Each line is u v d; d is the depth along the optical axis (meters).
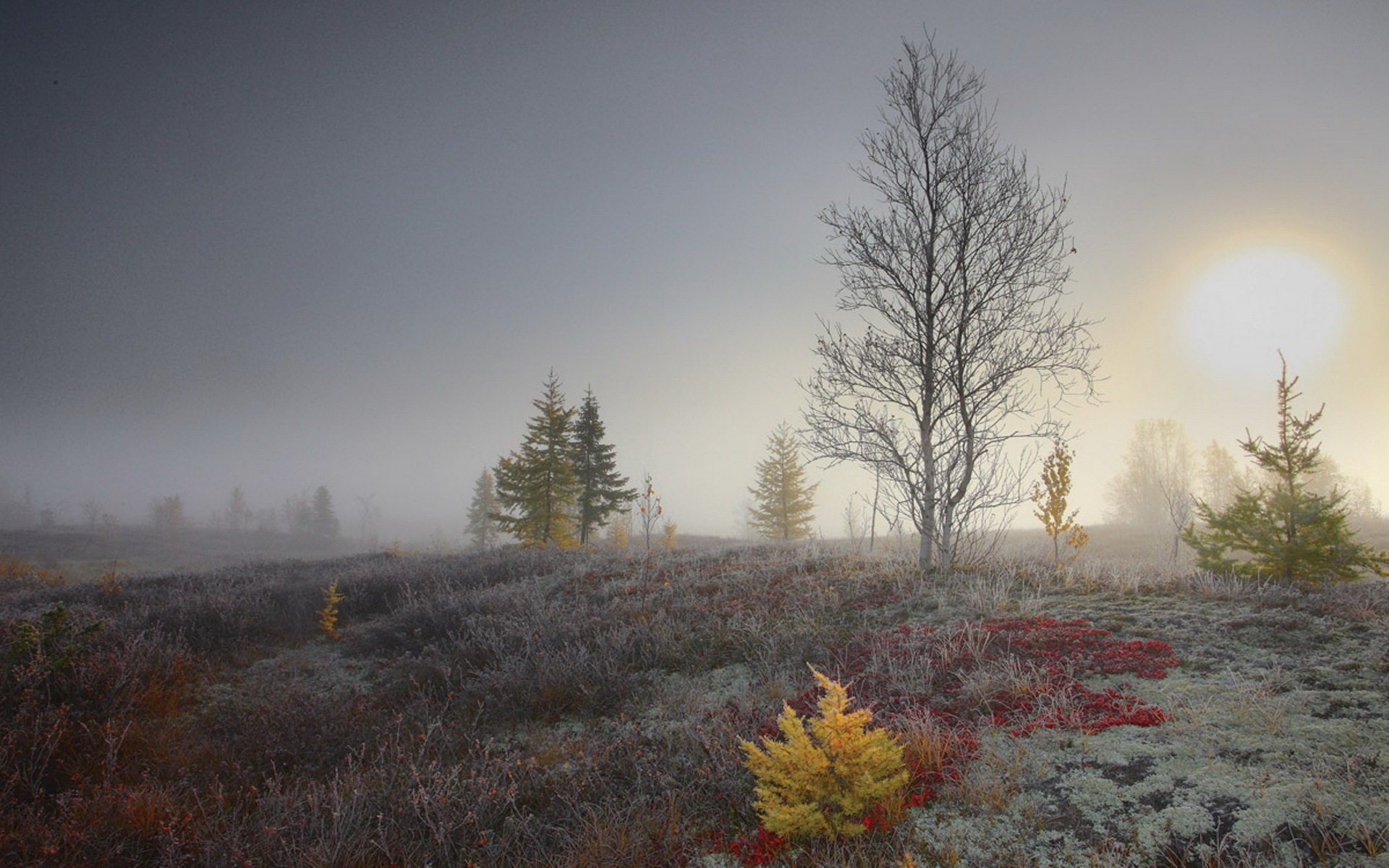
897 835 4.19
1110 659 6.59
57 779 5.64
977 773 4.85
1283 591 8.29
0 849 4.44
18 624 9.03
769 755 4.80
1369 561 9.04
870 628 8.93
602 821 4.84
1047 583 10.07
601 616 10.80
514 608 11.84
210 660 9.93
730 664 8.51
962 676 6.62
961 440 12.10
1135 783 4.43
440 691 8.42
